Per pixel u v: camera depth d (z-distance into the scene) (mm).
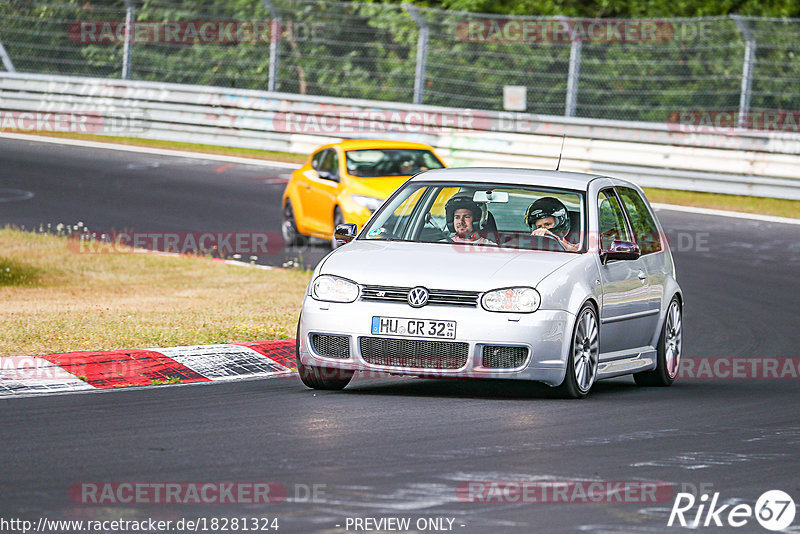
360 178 66250
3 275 59438
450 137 97750
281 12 113875
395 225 36688
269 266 65562
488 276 32562
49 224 75062
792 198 88875
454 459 24828
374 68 112062
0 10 119438
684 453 26234
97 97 110375
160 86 109625
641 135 93625
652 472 24219
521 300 32156
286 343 41406
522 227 37719
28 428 27641
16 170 92625
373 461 24469
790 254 71375
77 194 84875
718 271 66000
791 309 56438
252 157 103438
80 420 28750
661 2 125312
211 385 35031
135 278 60656
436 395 33594
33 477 22719
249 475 23078
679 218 82188
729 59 101500
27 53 119188
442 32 107000
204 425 28203
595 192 36938
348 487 22266
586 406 32219
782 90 98500
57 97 111188
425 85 107938
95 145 106000
